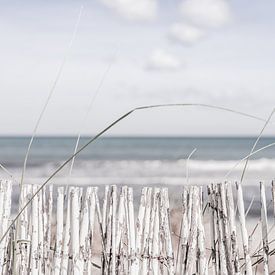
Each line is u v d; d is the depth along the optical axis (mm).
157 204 2012
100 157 46312
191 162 26969
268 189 14727
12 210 10742
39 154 47500
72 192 1988
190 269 1948
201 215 1989
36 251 1976
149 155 45719
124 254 1994
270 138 75188
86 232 1979
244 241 1938
